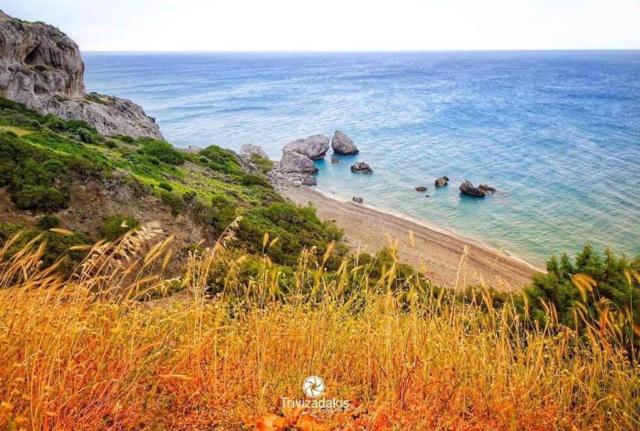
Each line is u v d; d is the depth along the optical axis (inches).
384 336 186.4
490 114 3823.8
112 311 175.2
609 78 7278.5
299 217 1121.4
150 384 156.3
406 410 157.9
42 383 128.4
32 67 1952.5
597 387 172.1
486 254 1275.8
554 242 1358.3
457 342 187.3
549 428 156.8
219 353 180.9
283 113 4301.2
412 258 1185.4
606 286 303.4
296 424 149.9
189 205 884.0
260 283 237.9
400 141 2928.2
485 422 158.6
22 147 795.4
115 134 1914.4
